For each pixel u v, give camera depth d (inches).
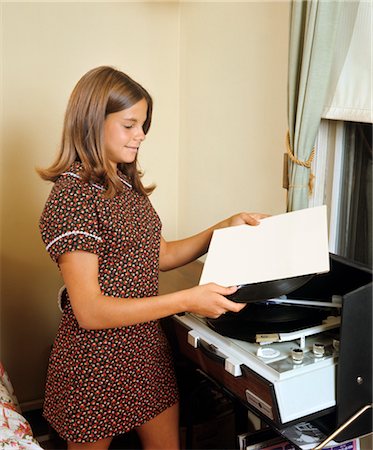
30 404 104.8
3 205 97.3
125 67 100.9
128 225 60.2
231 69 90.2
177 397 69.1
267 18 81.5
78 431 63.0
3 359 102.4
